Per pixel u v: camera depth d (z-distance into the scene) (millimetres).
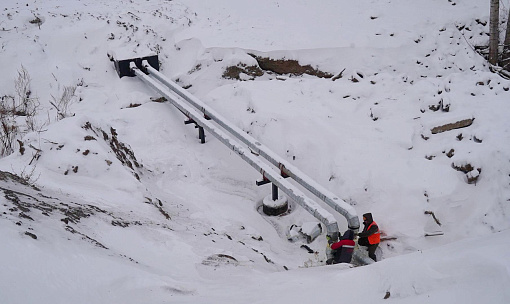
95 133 9805
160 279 4988
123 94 13398
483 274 3236
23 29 14492
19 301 3525
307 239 9289
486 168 9336
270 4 17078
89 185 8461
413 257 4055
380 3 16016
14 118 11648
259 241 8805
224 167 11539
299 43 14117
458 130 10312
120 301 4273
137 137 11898
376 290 3881
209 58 14281
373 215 9344
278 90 12992
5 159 8766
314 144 11039
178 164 11352
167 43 15227
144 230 6852
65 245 4703
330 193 8930
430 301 3258
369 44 13617
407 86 12211
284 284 5117
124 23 15102
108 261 4832
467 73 12500
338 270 5926
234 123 12594
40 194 6746
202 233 7887
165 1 17469
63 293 3934
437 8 15289
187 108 12180
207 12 16812
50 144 8938
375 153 10266
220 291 5043
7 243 4152
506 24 14977
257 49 14039
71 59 14141
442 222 8938
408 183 9445
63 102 12891
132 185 8812
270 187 11023
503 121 10156
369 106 11773
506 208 8945
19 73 13078
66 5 16172
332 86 12719
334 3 16531
